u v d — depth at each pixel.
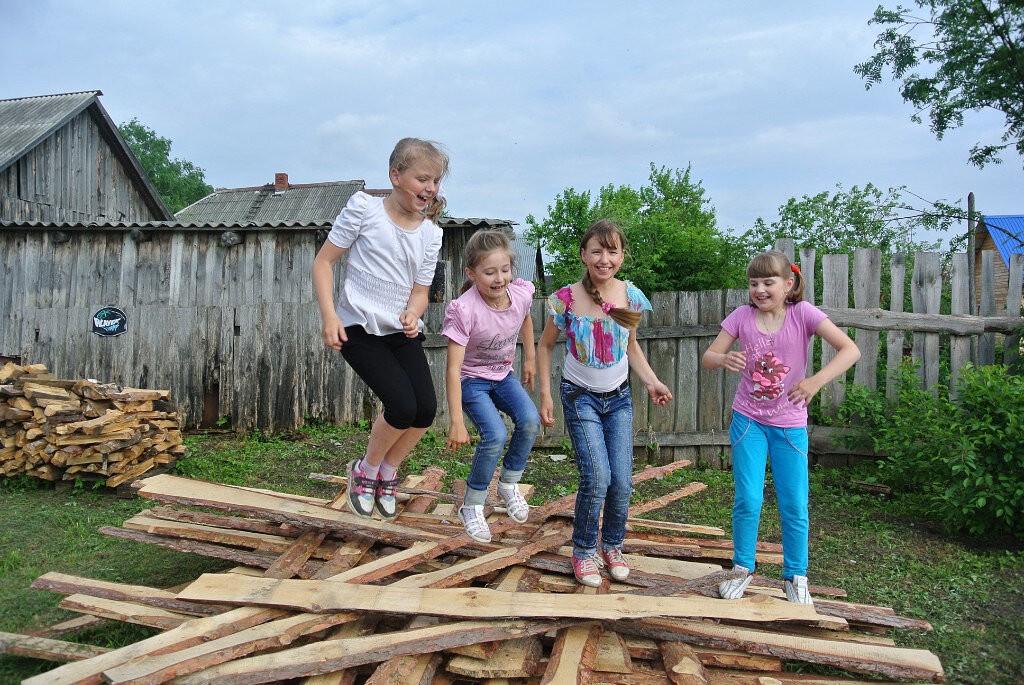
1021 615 3.38
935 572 3.90
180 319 7.58
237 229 7.58
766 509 5.20
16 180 12.69
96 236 7.89
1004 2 10.66
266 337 7.47
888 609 2.99
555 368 6.87
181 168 51.53
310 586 2.67
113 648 2.80
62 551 4.00
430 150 2.83
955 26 11.28
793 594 3.02
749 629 2.70
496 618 2.54
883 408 6.00
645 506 3.87
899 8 11.52
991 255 6.16
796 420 3.11
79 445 5.18
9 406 5.47
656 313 6.60
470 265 2.94
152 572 3.68
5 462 5.41
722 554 3.50
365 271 2.94
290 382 7.43
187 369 7.56
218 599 2.58
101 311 7.68
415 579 2.86
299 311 7.44
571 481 5.86
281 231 7.64
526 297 3.18
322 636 2.64
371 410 7.38
